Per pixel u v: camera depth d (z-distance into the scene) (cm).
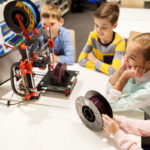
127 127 106
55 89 135
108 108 101
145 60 107
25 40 117
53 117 116
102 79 150
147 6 602
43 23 189
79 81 148
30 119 115
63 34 193
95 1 593
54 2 473
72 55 185
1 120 115
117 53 172
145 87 111
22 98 131
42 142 101
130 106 113
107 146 98
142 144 126
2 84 145
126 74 114
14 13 107
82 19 512
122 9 309
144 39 106
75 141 101
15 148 98
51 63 156
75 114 118
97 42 182
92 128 106
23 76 120
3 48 303
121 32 233
